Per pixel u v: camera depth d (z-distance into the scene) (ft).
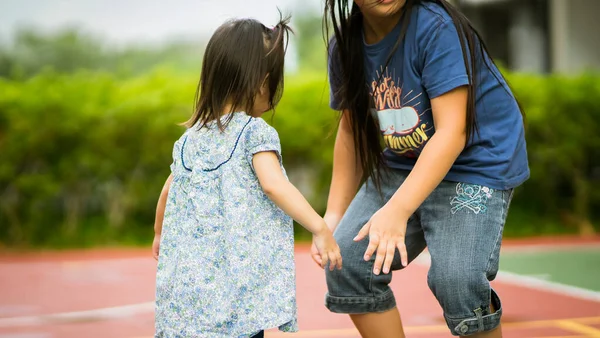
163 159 39.24
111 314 19.13
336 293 9.39
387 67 8.91
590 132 41.01
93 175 39.01
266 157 8.27
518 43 48.73
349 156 10.16
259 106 9.00
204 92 8.76
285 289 8.32
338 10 9.23
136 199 39.37
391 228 8.08
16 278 27.55
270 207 8.44
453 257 8.43
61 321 18.12
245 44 8.66
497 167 8.70
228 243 8.20
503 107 8.87
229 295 8.12
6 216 38.42
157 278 8.50
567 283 24.26
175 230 8.48
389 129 9.15
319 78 40.91
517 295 21.71
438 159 8.16
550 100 40.68
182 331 8.19
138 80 41.96
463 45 8.30
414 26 8.57
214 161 8.42
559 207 42.50
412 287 23.56
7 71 84.23
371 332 9.45
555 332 16.14
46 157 38.58
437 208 8.80
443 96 8.33
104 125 38.73
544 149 40.73
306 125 39.04
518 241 39.40
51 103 38.24
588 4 49.08
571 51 48.93
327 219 10.05
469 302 8.36
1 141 38.14
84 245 38.88
